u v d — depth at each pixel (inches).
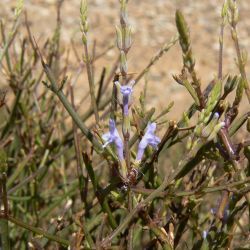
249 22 58.7
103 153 8.9
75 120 9.1
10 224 14.3
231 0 8.8
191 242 12.0
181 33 7.7
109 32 54.3
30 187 14.2
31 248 10.4
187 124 9.2
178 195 8.6
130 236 9.1
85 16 9.2
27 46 16.1
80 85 42.8
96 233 10.9
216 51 52.8
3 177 8.3
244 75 8.8
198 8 61.6
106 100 14.2
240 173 9.0
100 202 9.1
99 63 46.1
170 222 9.9
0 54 12.4
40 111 15.4
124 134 8.4
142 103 9.8
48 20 53.8
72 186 14.7
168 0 62.8
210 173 10.8
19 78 15.0
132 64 49.0
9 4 53.2
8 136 15.1
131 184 8.5
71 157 16.9
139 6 61.3
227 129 8.9
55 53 16.2
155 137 8.4
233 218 9.7
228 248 9.7
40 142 15.0
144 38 54.3
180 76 8.4
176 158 16.8
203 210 15.1
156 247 10.1
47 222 14.9
